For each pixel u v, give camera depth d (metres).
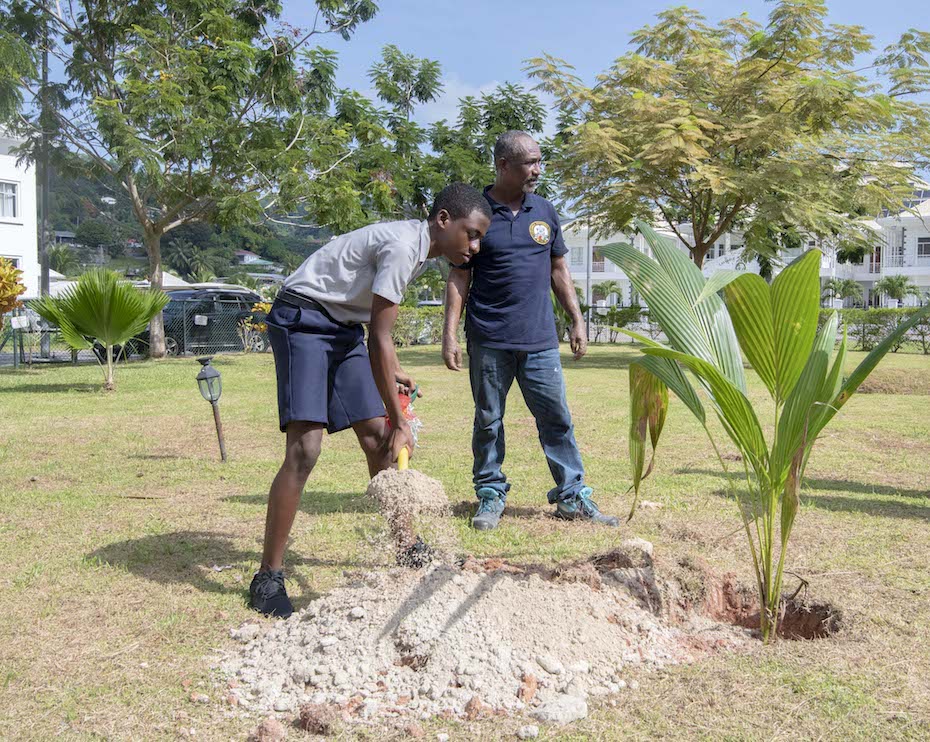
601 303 52.25
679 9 18.56
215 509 4.86
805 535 4.26
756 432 2.88
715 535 4.23
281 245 108.25
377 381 3.24
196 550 3.97
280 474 3.24
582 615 2.80
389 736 2.22
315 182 17.12
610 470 6.11
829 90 16.14
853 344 27.41
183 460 6.58
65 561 3.77
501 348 4.52
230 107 17.50
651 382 3.54
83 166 18.34
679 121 15.86
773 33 17.03
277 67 18.12
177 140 16.50
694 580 3.34
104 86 17.59
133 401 10.75
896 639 2.85
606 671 2.59
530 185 4.54
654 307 2.96
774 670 2.60
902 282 49.66
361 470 6.17
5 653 2.74
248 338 21.27
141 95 15.94
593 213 20.00
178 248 88.25
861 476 6.01
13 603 3.21
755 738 2.18
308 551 3.93
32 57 15.84
